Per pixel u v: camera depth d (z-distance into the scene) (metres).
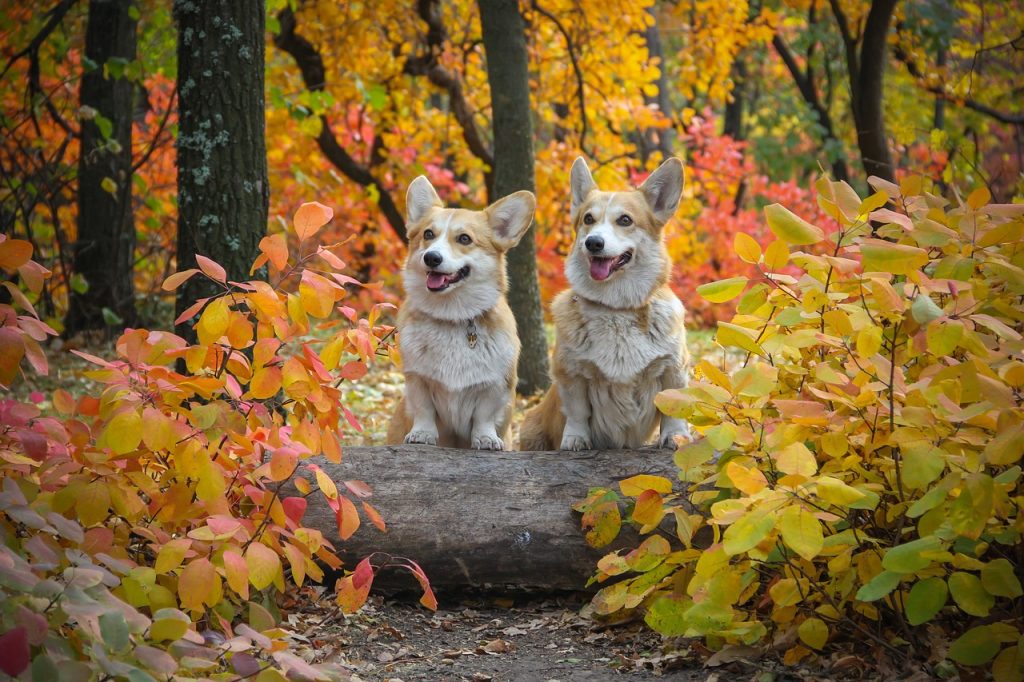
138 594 2.63
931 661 3.06
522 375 7.83
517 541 3.94
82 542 2.56
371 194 10.52
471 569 3.96
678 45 18.75
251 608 2.79
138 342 3.04
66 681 2.15
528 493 4.02
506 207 4.70
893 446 3.04
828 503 3.17
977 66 11.12
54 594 2.19
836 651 3.27
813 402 2.96
